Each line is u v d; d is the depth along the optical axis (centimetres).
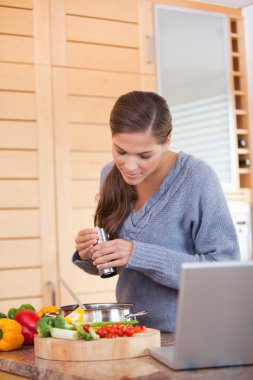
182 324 136
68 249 325
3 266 313
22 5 322
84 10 336
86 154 333
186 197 200
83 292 327
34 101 323
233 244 195
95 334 161
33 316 194
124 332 165
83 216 330
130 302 207
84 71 335
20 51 321
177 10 358
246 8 378
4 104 317
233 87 371
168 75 354
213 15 367
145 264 187
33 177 321
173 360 142
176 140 352
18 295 314
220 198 199
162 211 203
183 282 132
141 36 349
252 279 135
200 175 200
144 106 180
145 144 178
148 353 163
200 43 364
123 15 345
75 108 331
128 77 345
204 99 363
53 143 325
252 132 377
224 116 368
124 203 210
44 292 319
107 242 188
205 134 361
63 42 330
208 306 135
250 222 370
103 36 340
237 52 379
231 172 368
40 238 320
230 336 139
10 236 315
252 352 142
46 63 326
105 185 212
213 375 136
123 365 151
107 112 339
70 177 328
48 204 323
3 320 186
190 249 204
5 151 316
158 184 206
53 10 328
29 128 321
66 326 167
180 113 355
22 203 318
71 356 160
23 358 168
